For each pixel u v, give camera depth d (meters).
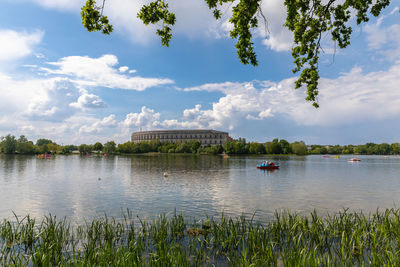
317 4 11.77
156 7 10.60
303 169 60.88
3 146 152.12
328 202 22.38
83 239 11.80
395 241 10.05
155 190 29.09
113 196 25.12
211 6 10.58
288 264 7.76
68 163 80.19
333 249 9.87
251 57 10.63
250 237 10.54
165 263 8.04
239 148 166.38
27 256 9.76
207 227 13.03
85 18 9.30
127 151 195.75
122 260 7.93
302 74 14.34
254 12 9.74
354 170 59.31
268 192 27.80
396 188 31.22
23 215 17.61
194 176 44.00
